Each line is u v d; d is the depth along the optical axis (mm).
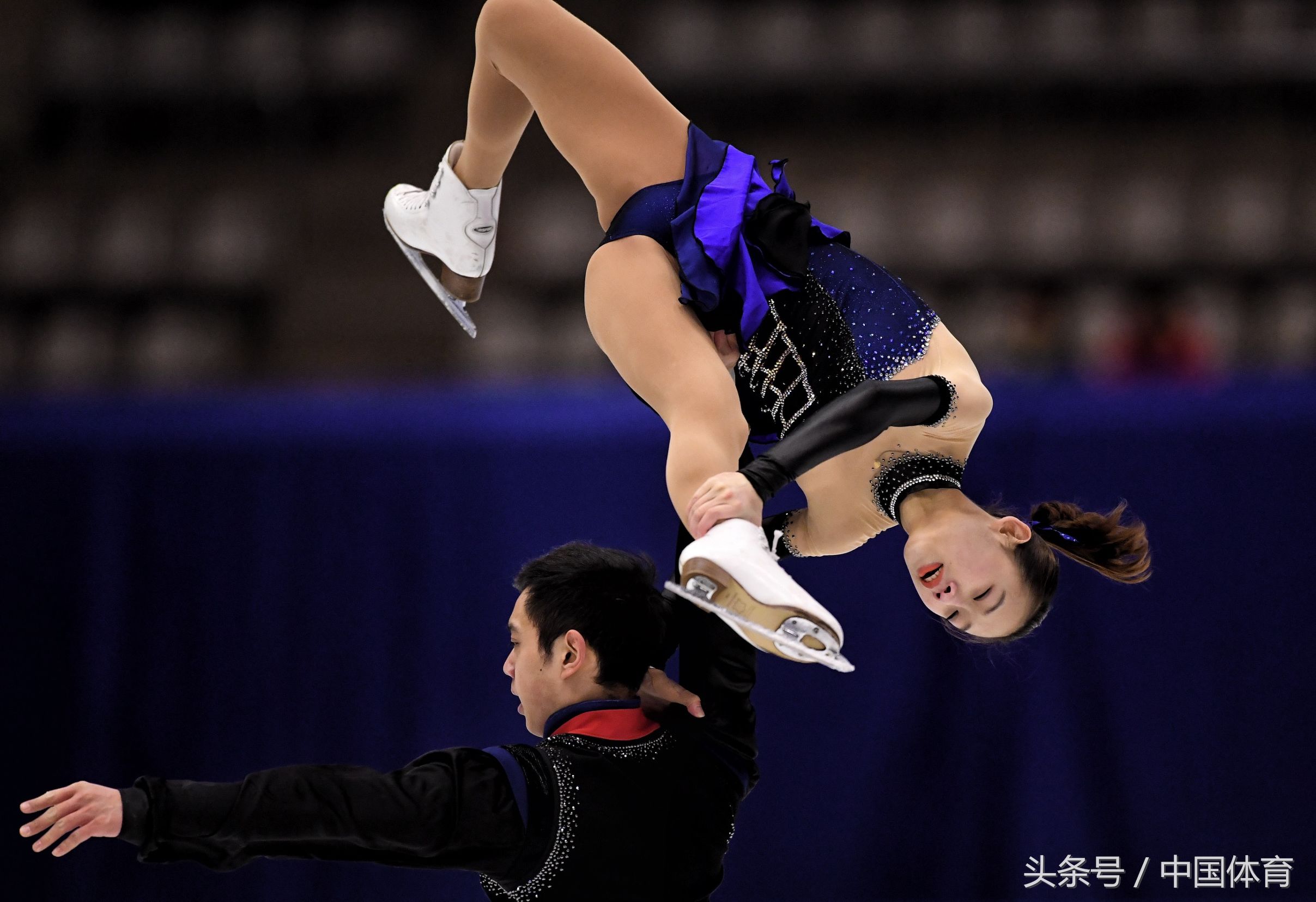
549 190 31062
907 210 30125
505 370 28922
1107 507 15336
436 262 11578
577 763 7852
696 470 7723
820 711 15672
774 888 15539
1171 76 30578
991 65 31219
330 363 29844
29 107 32750
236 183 31656
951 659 15594
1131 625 15375
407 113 32375
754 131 31891
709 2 33250
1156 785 15250
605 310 8586
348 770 7387
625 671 8227
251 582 16094
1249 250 28875
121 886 15766
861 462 8922
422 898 15656
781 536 9680
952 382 8344
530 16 8977
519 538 15922
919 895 15398
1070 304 28656
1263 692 15141
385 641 15945
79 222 31375
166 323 30359
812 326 8727
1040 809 15367
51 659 16094
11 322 30656
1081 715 15391
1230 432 15266
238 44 33094
